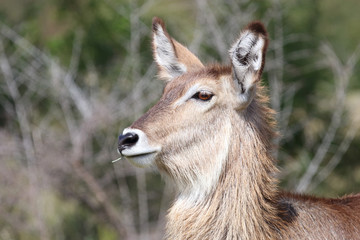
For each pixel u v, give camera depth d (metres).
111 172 31.56
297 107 34.50
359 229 13.66
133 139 13.49
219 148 13.68
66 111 32.38
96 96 32.97
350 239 13.50
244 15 33.12
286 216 13.62
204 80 13.82
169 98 13.98
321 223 13.59
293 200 14.02
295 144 34.34
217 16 34.56
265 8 34.19
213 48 32.78
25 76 34.62
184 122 13.70
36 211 28.77
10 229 28.61
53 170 29.66
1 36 36.03
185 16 36.31
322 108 34.88
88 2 36.19
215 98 13.70
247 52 13.38
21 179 29.11
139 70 33.38
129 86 33.72
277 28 32.94
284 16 34.38
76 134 31.41
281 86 32.09
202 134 13.72
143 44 34.47
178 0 36.88
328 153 33.94
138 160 13.66
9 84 34.16
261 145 13.80
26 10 37.66
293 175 32.59
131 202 32.00
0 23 36.50
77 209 31.30
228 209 13.51
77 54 34.59
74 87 32.88
